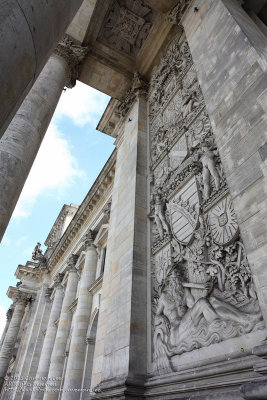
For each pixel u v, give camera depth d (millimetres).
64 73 16125
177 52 15961
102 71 19609
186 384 6906
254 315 6047
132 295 10273
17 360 42844
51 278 45156
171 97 14930
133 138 16250
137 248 11578
